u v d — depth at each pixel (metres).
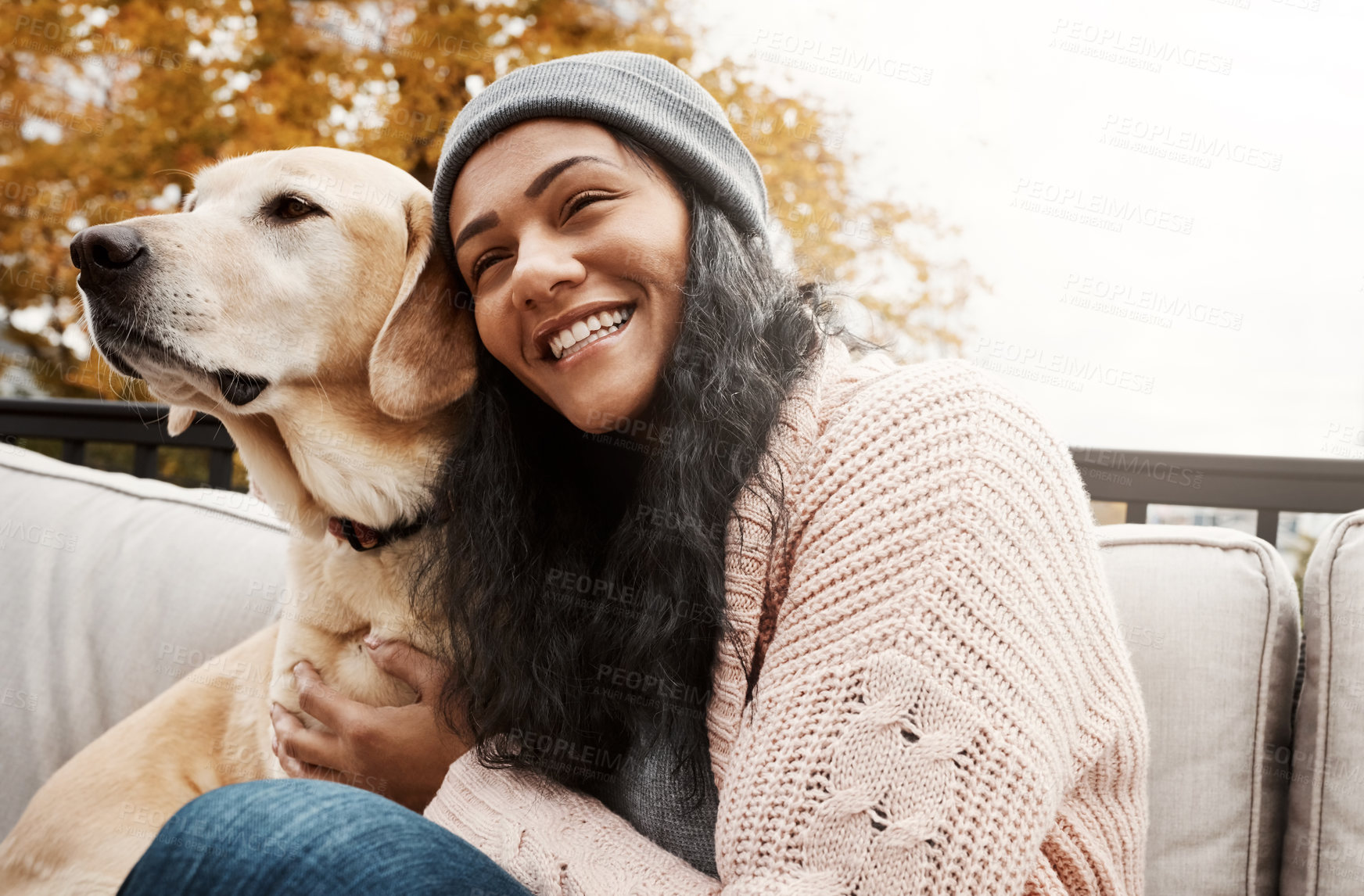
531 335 0.89
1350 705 0.98
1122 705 0.68
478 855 0.61
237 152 2.93
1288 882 1.02
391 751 1.05
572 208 0.85
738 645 0.72
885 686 0.62
